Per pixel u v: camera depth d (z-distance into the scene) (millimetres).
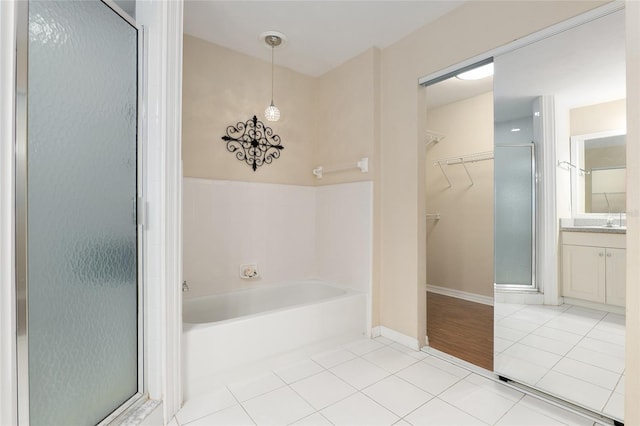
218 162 2631
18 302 959
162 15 1546
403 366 2111
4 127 924
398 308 2510
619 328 1560
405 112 2475
